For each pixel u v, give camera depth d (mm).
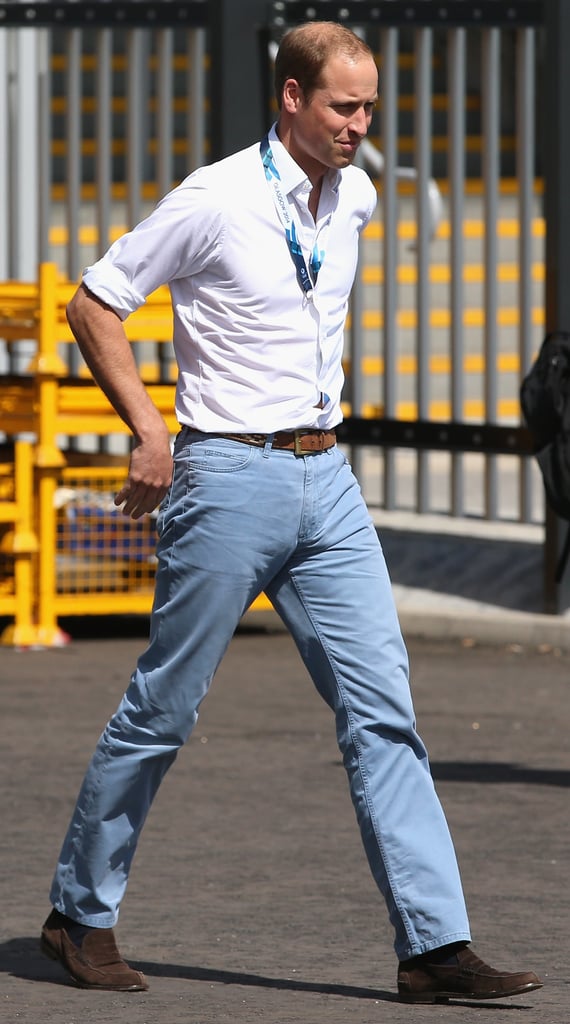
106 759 12844
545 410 20469
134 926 14758
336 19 31625
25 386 29125
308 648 12836
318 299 12484
